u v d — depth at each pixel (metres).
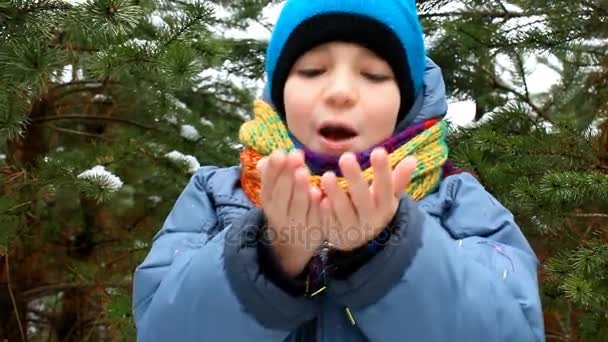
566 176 2.26
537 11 3.15
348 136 1.07
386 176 0.80
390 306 0.89
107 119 3.72
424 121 1.19
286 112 1.14
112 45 2.42
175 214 1.21
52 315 4.14
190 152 3.98
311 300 0.92
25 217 3.09
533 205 2.34
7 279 3.55
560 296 2.59
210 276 0.93
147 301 1.07
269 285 0.89
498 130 3.03
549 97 3.71
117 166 3.60
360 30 1.10
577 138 2.61
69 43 2.42
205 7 2.85
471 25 3.22
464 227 1.12
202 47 2.79
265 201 0.84
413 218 0.92
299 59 1.14
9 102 2.15
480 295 0.94
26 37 2.09
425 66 1.25
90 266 3.71
